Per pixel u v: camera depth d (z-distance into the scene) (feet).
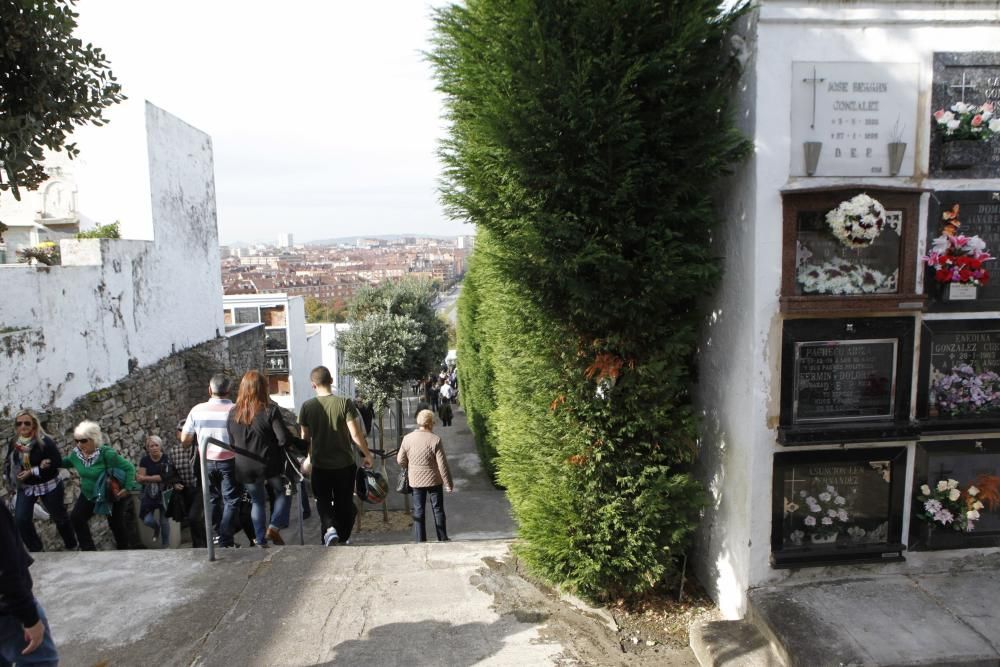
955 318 13.30
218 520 23.61
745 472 13.23
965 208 13.09
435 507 23.67
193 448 25.98
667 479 14.23
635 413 13.93
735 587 13.79
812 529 13.47
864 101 12.57
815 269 12.76
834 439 12.91
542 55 12.36
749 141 12.43
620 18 12.38
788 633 11.84
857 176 12.73
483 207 14.61
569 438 14.43
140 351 35.45
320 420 20.40
